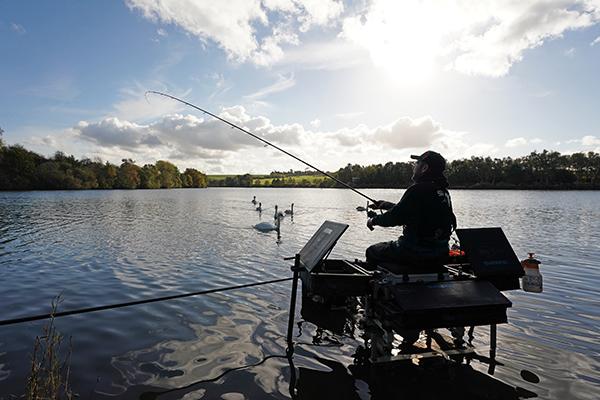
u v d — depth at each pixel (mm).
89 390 4188
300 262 6250
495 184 124500
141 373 4613
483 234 5176
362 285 5191
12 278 9555
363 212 35469
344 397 4109
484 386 4348
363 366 4871
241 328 6156
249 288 8609
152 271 10391
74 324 6285
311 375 4613
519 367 4828
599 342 5652
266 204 48969
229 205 45250
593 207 40875
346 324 6367
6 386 4223
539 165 129250
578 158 129875
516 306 7418
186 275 9938
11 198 57188
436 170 4961
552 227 22312
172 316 6707
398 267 4902
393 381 4469
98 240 16219
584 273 10477
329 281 5129
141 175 132875
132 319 6535
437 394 4176
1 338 5648
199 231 19641
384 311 4805
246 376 4570
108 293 8242
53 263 11406
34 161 101000
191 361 4961
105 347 5367
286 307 7238
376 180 129625
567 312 7062
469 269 5504
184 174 168375
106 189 118500
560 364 4918
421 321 4395
